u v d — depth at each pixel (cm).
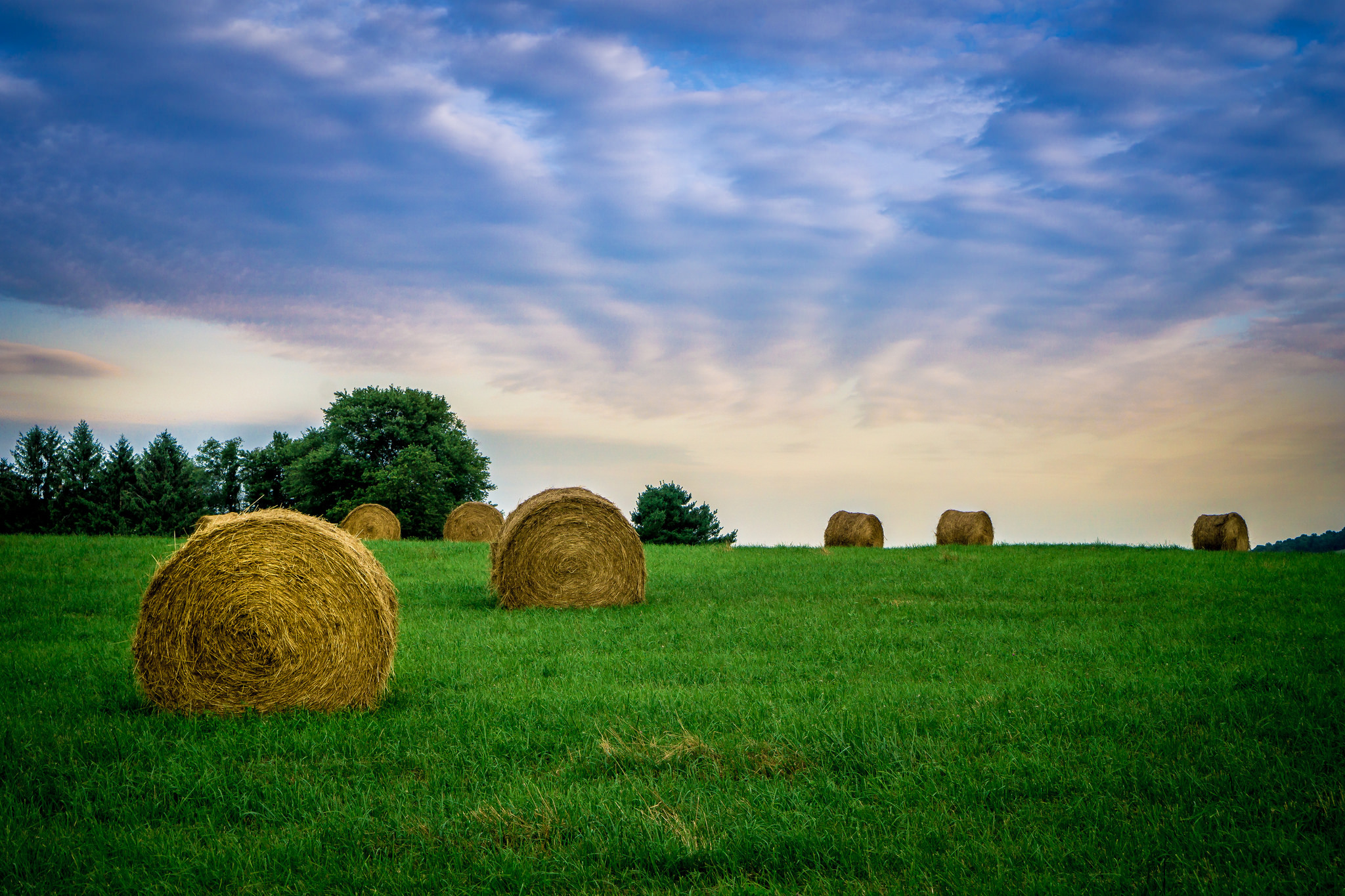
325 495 5869
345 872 517
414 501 5569
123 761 704
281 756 743
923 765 671
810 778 652
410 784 659
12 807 604
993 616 1482
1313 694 870
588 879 505
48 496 6506
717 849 526
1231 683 925
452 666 1080
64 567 1958
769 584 1958
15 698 912
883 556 2677
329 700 922
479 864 521
